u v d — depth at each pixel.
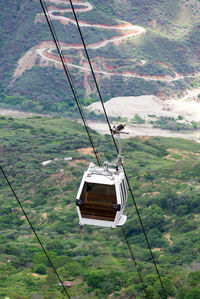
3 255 58.84
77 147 129.12
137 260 60.75
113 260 60.03
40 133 145.00
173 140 150.38
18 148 123.56
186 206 76.56
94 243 67.38
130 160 122.75
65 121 169.75
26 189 94.94
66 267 54.66
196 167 103.88
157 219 72.81
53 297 45.78
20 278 51.03
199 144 147.75
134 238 69.12
